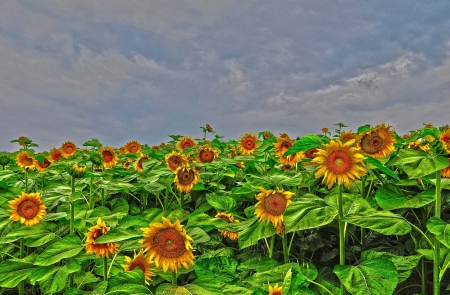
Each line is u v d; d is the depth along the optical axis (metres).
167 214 5.01
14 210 4.11
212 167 5.95
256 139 8.00
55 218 4.10
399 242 4.35
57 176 6.62
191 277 4.39
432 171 2.79
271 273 3.08
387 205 3.29
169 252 2.78
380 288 2.42
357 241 4.65
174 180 5.44
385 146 3.88
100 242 2.84
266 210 3.57
